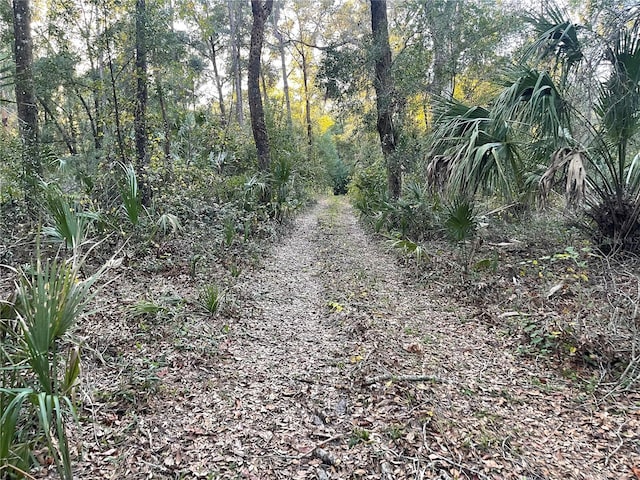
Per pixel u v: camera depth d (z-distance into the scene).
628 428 2.61
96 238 5.49
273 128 15.57
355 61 10.39
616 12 4.61
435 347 3.82
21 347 1.97
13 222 5.75
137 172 7.25
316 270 6.85
